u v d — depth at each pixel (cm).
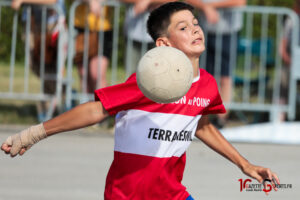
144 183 898
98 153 1805
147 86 749
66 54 2248
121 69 3372
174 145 901
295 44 2259
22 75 3450
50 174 1539
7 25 3594
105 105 855
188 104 898
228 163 1739
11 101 2738
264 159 1812
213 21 2205
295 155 1898
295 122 2333
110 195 916
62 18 2205
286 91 2305
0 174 1520
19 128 2142
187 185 1473
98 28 2194
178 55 754
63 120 866
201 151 1892
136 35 2159
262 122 2531
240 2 2227
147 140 884
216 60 2242
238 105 2256
